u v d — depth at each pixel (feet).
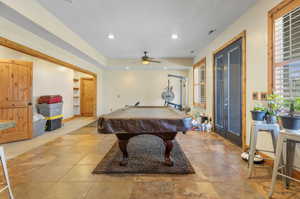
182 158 8.54
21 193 5.53
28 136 12.48
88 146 10.69
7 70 11.69
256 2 8.50
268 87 7.68
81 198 5.27
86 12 9.50
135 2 8.47
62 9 9.20
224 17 10.18
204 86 16.61
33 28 9.09
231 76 11.50
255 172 7.04
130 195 5.43
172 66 21.06
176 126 7.00
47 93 18.07
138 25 11.28
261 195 5.42
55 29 10.13
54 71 19.39
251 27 8.96
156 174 6.88
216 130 14.05
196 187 5.90
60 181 6.31
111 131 6.88
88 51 15.43
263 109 6.74
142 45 15.75
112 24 11.09
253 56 8.86
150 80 23.61
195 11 9.39
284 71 6.97
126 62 21.07
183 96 23.56
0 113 11.40
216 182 6.24
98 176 6.70
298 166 6.11
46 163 7.97
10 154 9.22
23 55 15.10
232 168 7.42
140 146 10.61
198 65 18.45
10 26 8.41
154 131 6.95
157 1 8.39
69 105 22.72
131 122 6.92
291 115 5.30
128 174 6.87
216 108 14.06
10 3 6.95
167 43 15.11
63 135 13.75
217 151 9.66
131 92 23.67
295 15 6.48
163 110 11.00
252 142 6.52
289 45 6.71
